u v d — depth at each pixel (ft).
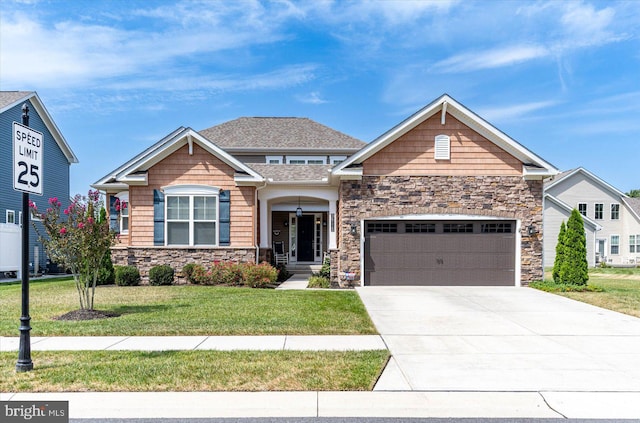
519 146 53.67
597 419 16.51
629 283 62.64
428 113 54.08
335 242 60.80
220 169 57.67
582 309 38.19
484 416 16.71
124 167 63.41
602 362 22.97
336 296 44.47
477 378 20.35
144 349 24.59
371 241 54.65
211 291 47.85
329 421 16.20
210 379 19.56
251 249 57.31
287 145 83.30
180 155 57.67
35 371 20.51
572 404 17.69
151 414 16.63
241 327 29.78
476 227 54.70
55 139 97.40
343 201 54.60
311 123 93.30
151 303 39.55
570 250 51.29
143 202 57.26
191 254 57.11
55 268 85.56
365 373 20.45
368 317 34.09
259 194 60.90
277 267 64.18
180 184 57.36
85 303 39.45
